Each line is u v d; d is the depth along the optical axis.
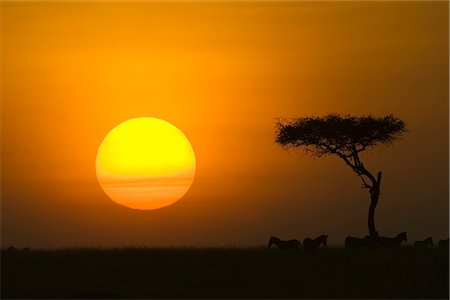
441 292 129.62
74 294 130.25
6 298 128.75
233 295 128.38
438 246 185.50
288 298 125.25
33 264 152.62
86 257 158.75
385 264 153.88
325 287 135.00
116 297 127.56
